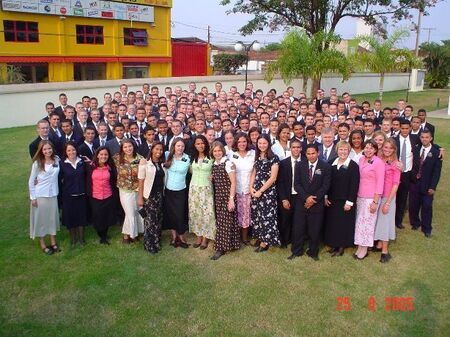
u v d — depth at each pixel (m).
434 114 19.69
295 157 6.02
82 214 6.14
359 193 5.78
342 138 6.36
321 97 11.80
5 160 10.85
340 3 24.75
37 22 22.28
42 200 5.82
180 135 7.33
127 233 6.30
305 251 6.16
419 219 7.07
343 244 5.91
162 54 28.03
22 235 6.63
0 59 21.20
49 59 22.91
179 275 5.44
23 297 4.96
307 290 5.10
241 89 22.62
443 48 34.06
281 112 8.55
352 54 20.25
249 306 4.78
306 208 5.82
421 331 4.38
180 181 6.13
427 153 6.62
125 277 5.39
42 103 15.66
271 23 26.20
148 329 4.40
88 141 6.94
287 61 19.34
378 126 8.53
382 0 24.20
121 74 26.22
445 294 5.04
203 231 6.13
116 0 25.03
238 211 6.26
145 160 6.02
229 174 5.85
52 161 5.91
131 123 7.41
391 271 5.57
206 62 31.09
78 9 23.38
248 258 5.93
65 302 4.87
